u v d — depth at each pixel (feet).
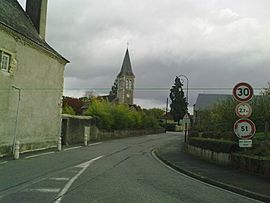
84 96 266.57
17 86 74.69
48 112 90.74
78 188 35.09
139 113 210.59
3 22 69.36
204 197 33.27
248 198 34.14
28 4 98.27
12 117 72.90
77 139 120.47
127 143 130.62
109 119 158.92
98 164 59.77
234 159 56.34
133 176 46.44
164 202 29.68
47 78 89.35
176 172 53.93
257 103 72.84
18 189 33.63
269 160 45.24
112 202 28.68
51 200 28.73
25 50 77.61
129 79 354.95
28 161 60.29
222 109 82.07
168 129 281.95
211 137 84.33
